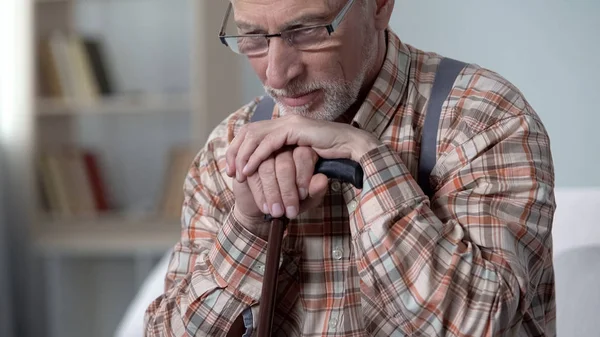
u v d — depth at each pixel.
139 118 3.72
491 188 1.13
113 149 3.75
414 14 2.79
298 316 1.24
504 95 1.21
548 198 1.16
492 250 1.10
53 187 3.54
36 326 3.70
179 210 3.43
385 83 1.25
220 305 1.21
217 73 3.28
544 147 1.19
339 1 1.14
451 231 1.11
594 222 1.72
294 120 1.16
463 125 1.20
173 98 3.39
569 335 1.64
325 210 1.23
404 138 1.23
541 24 2.64
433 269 1.07
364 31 1.20
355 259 1.19
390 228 1.10
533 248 1.14
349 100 1.21
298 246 1.24
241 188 1.18
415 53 1.32
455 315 1.06
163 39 3.64
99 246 3.40
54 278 3.54
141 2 3.65
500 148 1.16
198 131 3.31
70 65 3.49
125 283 3.60
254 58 1.20
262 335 1.09
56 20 3.70
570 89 2.63
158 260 3.45
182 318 1.24
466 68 1.27
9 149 3.55
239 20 1.17
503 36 2.69
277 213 1.14
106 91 3.52
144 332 1.35
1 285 3.47
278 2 1.12
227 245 1.21
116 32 3.68
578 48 2.61
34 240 3.49
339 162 1.13
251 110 1.41
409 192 1.11
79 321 3.60
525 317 1.21
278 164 1.15
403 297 1.08
